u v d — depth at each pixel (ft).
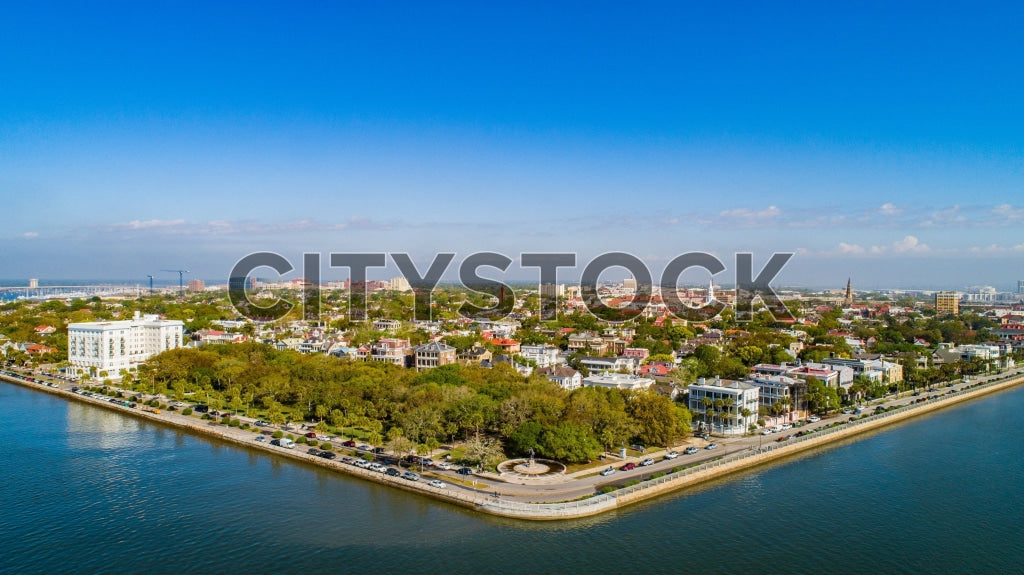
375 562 515.09
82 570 504.84
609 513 612.70
